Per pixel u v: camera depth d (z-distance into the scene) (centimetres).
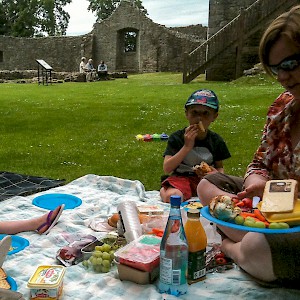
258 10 1680
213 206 220
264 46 220
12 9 5253
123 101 1241
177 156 371
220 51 1733
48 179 448
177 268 218
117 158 597
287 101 261
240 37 1708
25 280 237
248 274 239
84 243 269
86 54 3431
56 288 213
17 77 2809
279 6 1652
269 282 228
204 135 387
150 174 516
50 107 1143
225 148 392
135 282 233
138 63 3303
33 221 306
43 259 264
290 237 215
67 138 741
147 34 3186
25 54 3638
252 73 1712
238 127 791
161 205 363
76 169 542
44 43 3575
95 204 369
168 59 3133
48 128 842
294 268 217
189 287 229
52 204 366
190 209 238
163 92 1462
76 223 322
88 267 250
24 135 774
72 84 2119
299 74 214
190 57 1783
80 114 1005
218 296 221
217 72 1883
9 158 602
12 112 1053
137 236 265
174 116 938
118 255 236
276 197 215
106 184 427
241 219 210
